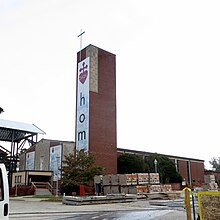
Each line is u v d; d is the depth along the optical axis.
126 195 31.98
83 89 49.69
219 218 7.77
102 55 51.72
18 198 37.78
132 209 22.77
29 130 56.94
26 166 57.47
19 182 50.31
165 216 16.55
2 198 6.62
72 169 39.62
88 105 48.00
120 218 15.83
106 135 48.75
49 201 32.53
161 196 37.91
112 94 51.16
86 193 39.25
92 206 26.34
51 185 48.72
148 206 25.92
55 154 50.84
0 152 54.94
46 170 51.81
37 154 54.97
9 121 57.97
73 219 15.64
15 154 58.00
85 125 47.75
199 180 70.50
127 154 53.72
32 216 17.42
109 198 30.09
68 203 28.19
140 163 52.81
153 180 41.41
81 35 53.16
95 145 47.06
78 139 48.50
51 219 15.71
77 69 52.09
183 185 53.66
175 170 58.69
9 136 58.09
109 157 48.12
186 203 9.32
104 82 50.78
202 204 8.05
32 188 45.34
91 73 49.50
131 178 39.50
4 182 6.75
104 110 49.50
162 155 62.16
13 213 19.11
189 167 69.69
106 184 40.19
